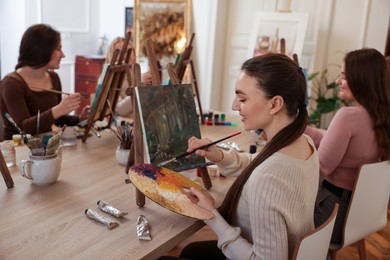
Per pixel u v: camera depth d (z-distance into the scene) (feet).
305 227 3.79
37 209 4.06
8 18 16.38
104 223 3.80
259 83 3.61
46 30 7.59
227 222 4.00
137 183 3.98
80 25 17.87
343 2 12.73
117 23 17.83
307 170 3.65
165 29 15.17
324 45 13.20
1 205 4.10
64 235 3.59
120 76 6.99
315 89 13.57
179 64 7.44
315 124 12.85
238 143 6.76
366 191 5.23
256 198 3.42
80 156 5.74
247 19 14.61
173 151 4.62
